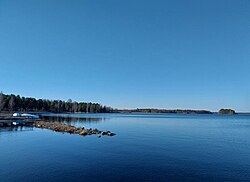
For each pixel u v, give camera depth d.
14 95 167.38
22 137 47.94
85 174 22.86
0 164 26.02
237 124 112.94
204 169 25.42
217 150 36.84
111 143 42.22
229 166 26.80
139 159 29.55
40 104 192.62
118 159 29.44
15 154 31.20
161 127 83.56
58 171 23.64
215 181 21.58
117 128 76.56
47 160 28.12
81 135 53.56
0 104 126.88
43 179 21.09
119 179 21.61
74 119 124.75
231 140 49.66
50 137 49.03
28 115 105.06
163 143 43.25
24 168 24.52
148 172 23.92
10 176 21.83
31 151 33.38
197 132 67.56
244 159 30.34
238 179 22.22
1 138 46.03
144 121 125.38
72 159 28.95
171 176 22.80
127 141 45.06
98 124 93.88
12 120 85.50
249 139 51.69
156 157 30.89
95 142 43.19
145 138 50.31
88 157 30.27
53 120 105.69
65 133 57.06
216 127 89.88
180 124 103.94
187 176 22.88
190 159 30.06
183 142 45.12
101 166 25.89
